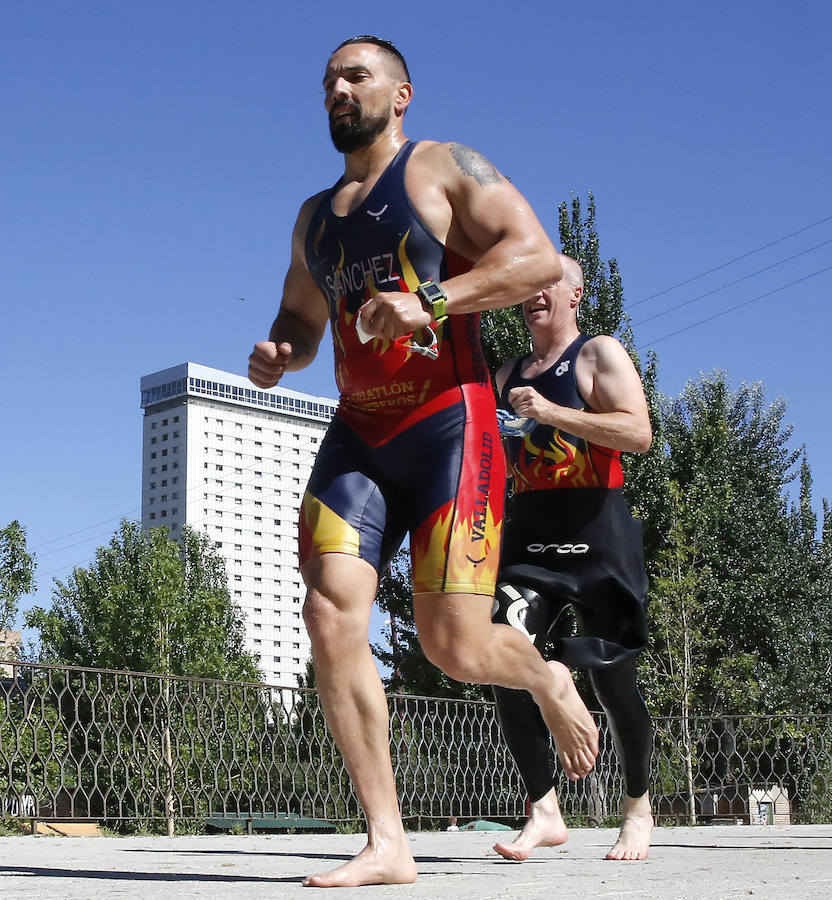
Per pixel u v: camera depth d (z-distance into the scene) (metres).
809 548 25.77
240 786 8.20
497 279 2.46
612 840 5.30
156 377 121.31
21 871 2.84
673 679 16.23
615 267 19.84
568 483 3.74
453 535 2.49
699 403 25.00
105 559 27.55
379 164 2.67
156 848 4.65
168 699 7.94
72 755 7.09
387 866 2.28
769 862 3.18
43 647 26.42
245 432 121.38
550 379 3.80
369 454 2.54
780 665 20.91
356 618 2.40
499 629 2.64
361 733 2.36
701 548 19.64
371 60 2.67
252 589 118.69
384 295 2.33
